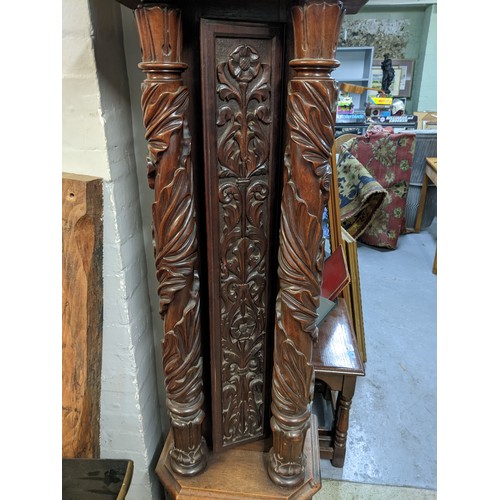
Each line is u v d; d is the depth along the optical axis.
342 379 1.26
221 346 0.85
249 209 0.75
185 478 0.90
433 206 3.54
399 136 2.98
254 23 0.64
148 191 0.95
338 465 1.39
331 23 0.56
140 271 0.98
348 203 2.75
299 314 0.72
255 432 0.98
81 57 0.72
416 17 5.10
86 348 0.77
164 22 0.57
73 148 0.78
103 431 1.04
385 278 2.77
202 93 0.65
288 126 0.63
